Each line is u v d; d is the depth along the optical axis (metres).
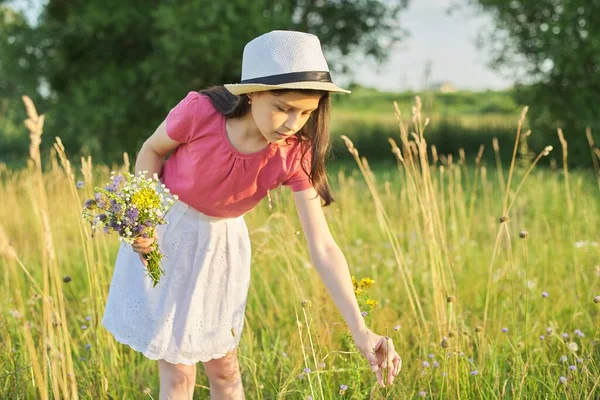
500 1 14.68
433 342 3.26
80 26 16.20
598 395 2.72
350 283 2.39
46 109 16.70
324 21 18.14
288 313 3.99
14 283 4.20
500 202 7.12
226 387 2.79
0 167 7.12
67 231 5.81
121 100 15.79
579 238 5.45
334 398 2.82
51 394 2.84
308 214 2.51
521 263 4.79
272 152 2.47
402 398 2.70
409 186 4.26
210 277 2.59
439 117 19.03
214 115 2.47
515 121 18.23
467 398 2.78
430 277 4.27
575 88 14.02
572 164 14.38
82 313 3.94
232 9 14.54
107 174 7.08
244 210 2.62
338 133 19.52
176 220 2.55
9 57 16.56
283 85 2.12
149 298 2.54
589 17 13.37
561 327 3.67
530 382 2.86
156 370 3.29
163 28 14.84
